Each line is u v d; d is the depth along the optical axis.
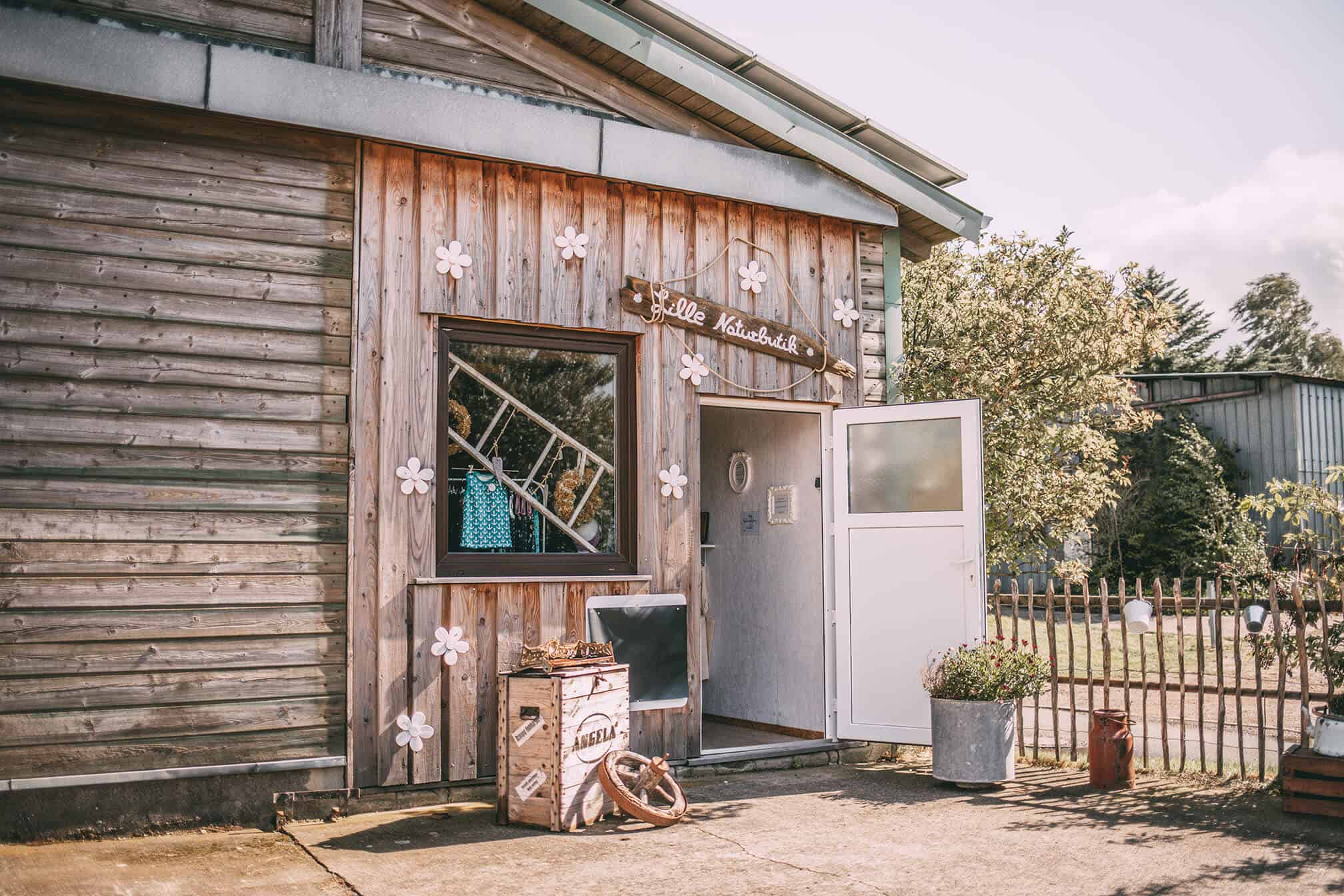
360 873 4.61
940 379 9.33
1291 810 5.73
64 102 5.30
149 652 5.30
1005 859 4.89
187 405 5.47
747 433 8.63
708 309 6.97
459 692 5.98
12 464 5.12
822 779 6.73
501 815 5.50
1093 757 6.46
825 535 7.57
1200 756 6.91
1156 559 18.77
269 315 5.68
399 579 5.88
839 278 7.63
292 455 5.68
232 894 4.30
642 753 6.58
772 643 8.26
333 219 5.87
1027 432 9.61
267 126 5.74
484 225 6.28
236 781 5.43
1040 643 12.84
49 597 5.14
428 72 6.18
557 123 6.41
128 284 5.39
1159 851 5.03
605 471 6.66
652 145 6.75
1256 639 6.53
